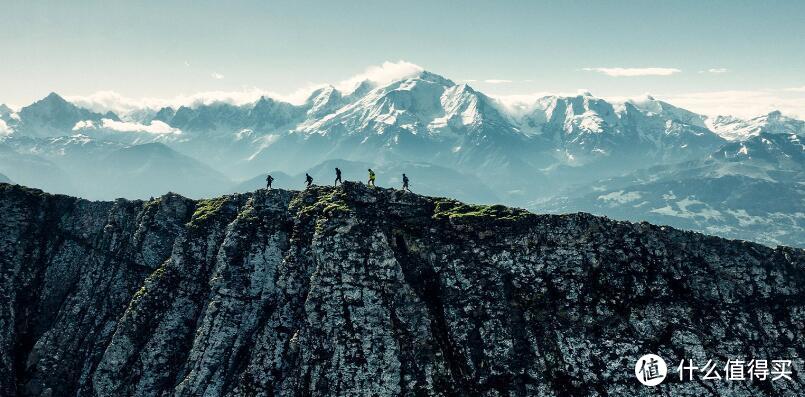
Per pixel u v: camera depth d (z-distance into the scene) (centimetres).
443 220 9638
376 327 8294
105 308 10038
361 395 7788
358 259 8931
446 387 7881
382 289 8644
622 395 7862
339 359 8050
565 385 7969
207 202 11306
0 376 9175
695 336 8362
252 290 9412
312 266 9181
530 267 9025
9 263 10619
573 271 8950
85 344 9544
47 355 9438
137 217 11331
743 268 9094
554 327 8438
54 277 10681
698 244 9294
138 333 9325
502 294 8781
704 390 7919
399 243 9325
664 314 8556
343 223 9369
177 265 10000
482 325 8456
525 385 7962
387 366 7975
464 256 9144
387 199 10088
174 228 11012
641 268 8981
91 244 11194
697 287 8881
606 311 8581
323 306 8488
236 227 10019
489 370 8075
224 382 8506
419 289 8825
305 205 10250
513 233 9350
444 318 8538
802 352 8356
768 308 8769
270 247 9812
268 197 10544
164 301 9638
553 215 9525
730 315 8638
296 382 8119
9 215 11250
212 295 9338
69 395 9050
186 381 8512
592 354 8200
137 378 8881
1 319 9862
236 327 9025
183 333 9350
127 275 10475
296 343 8412
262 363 8431
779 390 8000
